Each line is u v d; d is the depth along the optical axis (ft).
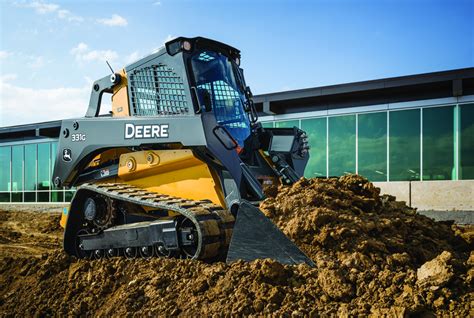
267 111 50.98
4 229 49.03
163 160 20.68
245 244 16.52
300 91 49.01
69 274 20.47
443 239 18.88
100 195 22.48
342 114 50.24
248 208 16.72
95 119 22.88
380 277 13.70
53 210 70.54
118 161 23.18
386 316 12.11
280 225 16.55
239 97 23.02
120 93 23.43
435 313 12.21
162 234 19.04
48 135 69.21
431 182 41.04
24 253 32.71
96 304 17.79
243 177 19.62
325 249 15.66
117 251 21.24
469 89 43.88
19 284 21.22
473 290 12.68
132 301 16.62
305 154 24.68
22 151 76.23
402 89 45.80
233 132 21.80
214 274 15.97
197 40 21.24
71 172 23.81
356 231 15.80
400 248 16.15
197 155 19.85
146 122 20.81
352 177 20.02
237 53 23.84
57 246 36.55
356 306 12.97
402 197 42.09
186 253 18.74
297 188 18.35
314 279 14.48
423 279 13.05
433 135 45.85
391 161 47.73
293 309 13.43
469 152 44.11
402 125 47.37
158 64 21.54
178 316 14.97
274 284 14.62
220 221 18.40
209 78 21.50
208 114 19.45
